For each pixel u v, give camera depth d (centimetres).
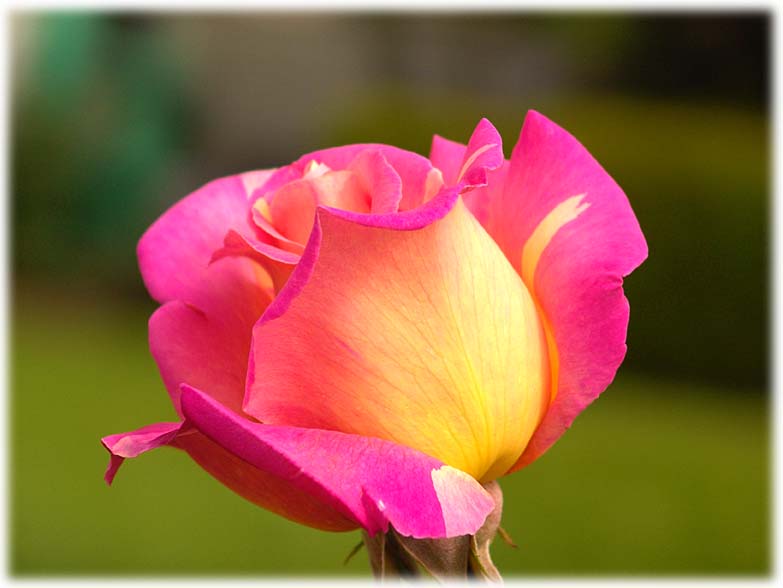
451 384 87
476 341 88
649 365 642
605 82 988
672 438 502
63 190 920
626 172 636
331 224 84
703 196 616
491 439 89
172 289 104
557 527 379
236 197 109
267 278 102
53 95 945
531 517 388
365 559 349
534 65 1074
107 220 936
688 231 623
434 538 82
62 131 928
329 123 873
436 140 110
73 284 909
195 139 1073
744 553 368
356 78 1123
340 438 84
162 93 1029
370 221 83
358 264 86
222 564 344
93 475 427
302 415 87
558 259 95
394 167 98
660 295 631
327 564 344
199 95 1084
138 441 87
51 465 441
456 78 1112
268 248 92
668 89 958
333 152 107
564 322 93
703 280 622
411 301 87
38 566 339
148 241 106
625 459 463
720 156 620
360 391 86
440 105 761
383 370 86
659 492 420
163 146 1026
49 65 948
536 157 101
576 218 96
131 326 794
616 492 418
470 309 88
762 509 405
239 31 1102
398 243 86
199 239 106
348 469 81
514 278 93
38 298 870
